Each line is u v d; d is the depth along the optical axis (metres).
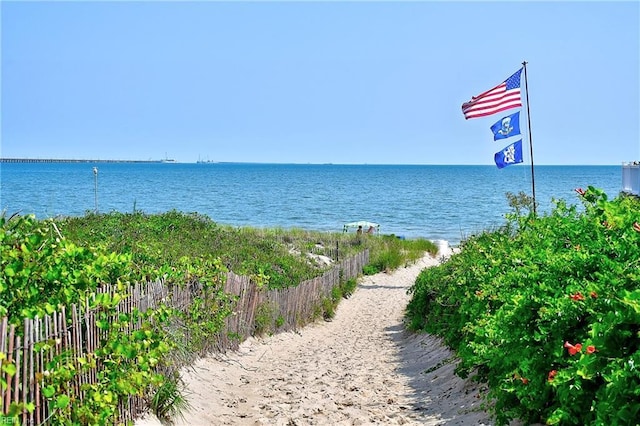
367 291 26.88
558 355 5.48
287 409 9.04
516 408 6.30
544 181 160.50
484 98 18.45
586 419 5.00
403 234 57.78
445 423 7.83
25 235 6.19
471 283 10.64
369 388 10.43
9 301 5.54
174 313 9.29
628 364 4.48
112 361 6.34
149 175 191.75
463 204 89.38
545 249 7.61
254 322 14.58
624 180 23.97
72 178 148.88
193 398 9.02
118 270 7.61
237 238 21.20
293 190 120.50
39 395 5.25
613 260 6.04
